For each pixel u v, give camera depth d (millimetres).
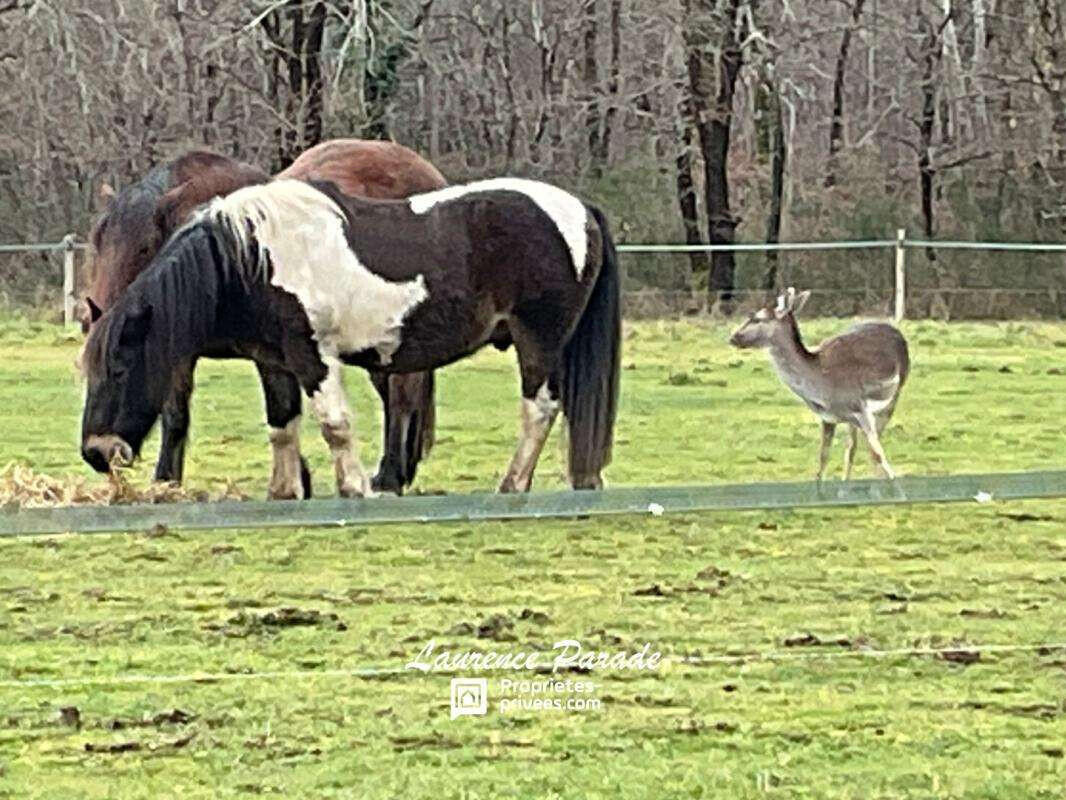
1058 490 11328
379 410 17141
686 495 11078
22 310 25516
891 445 14922
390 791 6273
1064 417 16688
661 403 17578
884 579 9461
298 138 29906
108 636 8242
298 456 11594
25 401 17266
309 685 7496
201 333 10844
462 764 6566
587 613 8695
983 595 9148
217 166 12188
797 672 7707
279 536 10383
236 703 7242
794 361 12211
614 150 33469
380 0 29562
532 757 6641
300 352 10953
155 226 11922
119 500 11312
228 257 10812
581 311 11359
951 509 11297
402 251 10992
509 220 11195
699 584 9289
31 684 7469
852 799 6211
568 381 11383
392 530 10539
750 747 6754
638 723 7023
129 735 6840
